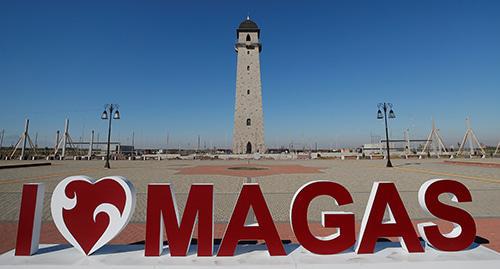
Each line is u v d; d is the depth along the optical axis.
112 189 4.24
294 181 15.22
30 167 27.81
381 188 4.37
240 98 58.56
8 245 5.29
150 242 4.23
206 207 4.26
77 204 4.23
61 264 3.94
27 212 4.29
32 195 4.33
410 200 9.61
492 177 16.47
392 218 4.38
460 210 4.35
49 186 13.00
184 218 4.25
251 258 4.15
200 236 4.23
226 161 44.12
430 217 7.31
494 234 5.93
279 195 10.77
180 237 4.21
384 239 5.55
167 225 4.23
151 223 4.26
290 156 55.44
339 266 3.95
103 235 4.19
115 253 4.33
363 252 4.27
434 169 23.47
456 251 4.33
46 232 6.13
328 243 4.23
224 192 11.54
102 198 4.23
